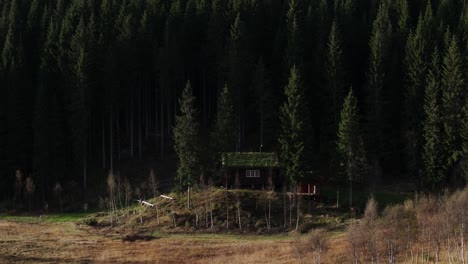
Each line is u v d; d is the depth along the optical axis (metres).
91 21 89.00
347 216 67.38
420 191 75.88
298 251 53.25
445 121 76.94
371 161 78.94
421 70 82.69
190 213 67.81
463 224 53.94
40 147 78.25
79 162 81.62
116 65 85.12
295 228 64.81
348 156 71.94
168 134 91.06
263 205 68.62
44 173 78.06
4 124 79.75
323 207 69.56
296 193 70.06
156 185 78.00
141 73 91.69
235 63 85.94
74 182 80.50
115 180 80.69
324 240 54.22
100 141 88.75
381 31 89.56
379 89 81.56
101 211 73.62
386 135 82.56
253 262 52.41
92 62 85.62
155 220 67.56
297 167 70.56
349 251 53.00
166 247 58.12
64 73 84.94
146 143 92.50
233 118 81.56
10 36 90.12
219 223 65.69
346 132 72.25
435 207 60.94
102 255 54.47
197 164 71.19
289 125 72.75
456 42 82.31
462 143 75.62
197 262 53.09
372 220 55.16
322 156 82.31
